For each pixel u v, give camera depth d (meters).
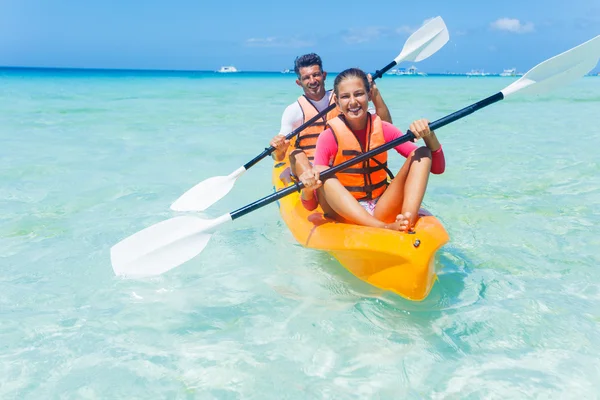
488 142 7.24
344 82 2.77
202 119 10.17
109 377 2.04
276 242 3.47
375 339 2.28
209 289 2.80
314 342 2.27
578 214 3.96
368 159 2.88
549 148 6.69
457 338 2.28
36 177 5.12
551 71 2.97
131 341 2.29
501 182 4.93
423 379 2.01
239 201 4.54
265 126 9.20
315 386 1.97
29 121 9.39
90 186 4.84
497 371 2.04
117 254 2.90
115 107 12.78
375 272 2.59
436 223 2.58
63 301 2.66
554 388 1.93
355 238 2.52
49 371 2.07
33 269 3.04
